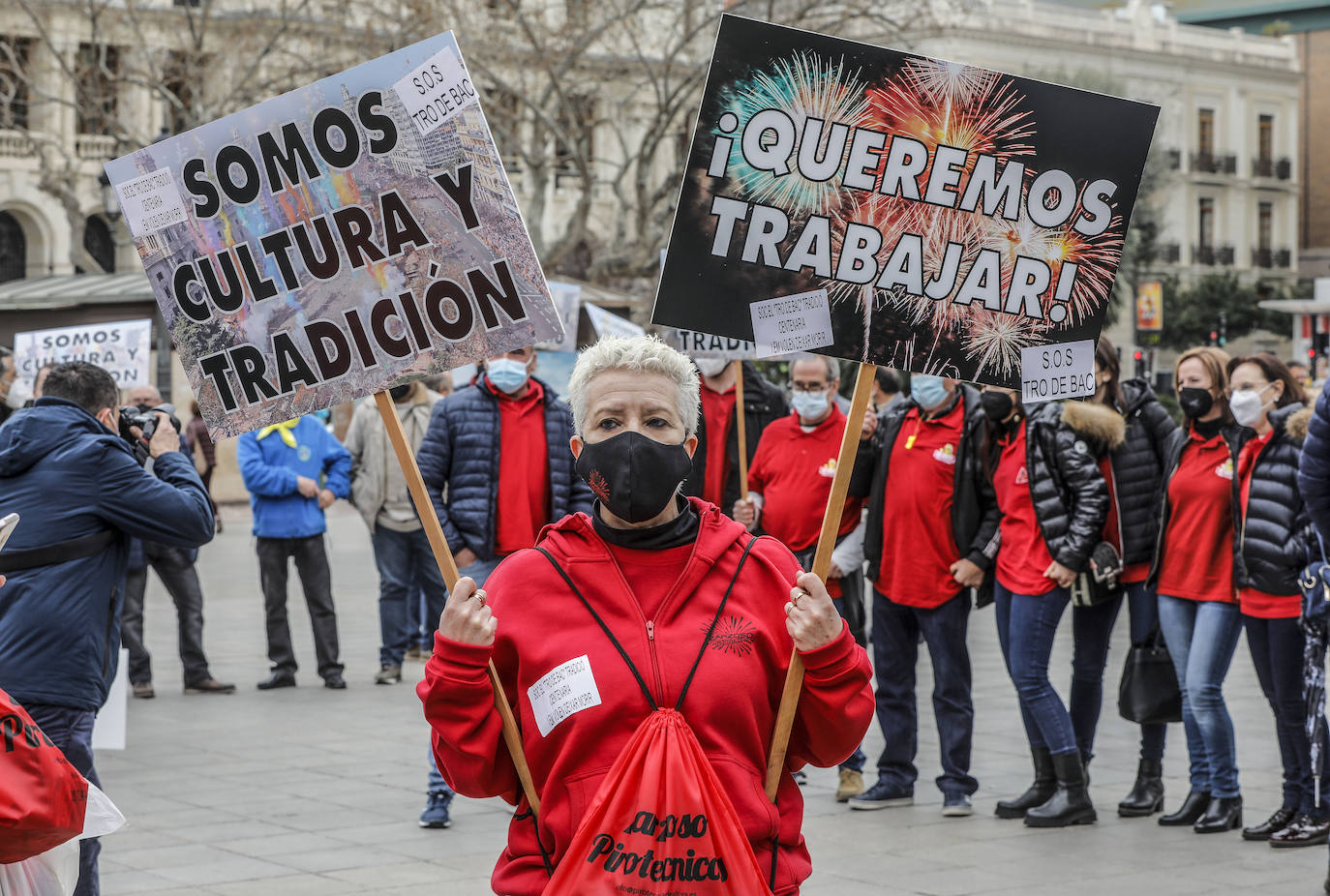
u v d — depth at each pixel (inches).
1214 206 2780.5
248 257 151.0
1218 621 289.9
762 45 143.7
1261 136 2854.3
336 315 150.2
